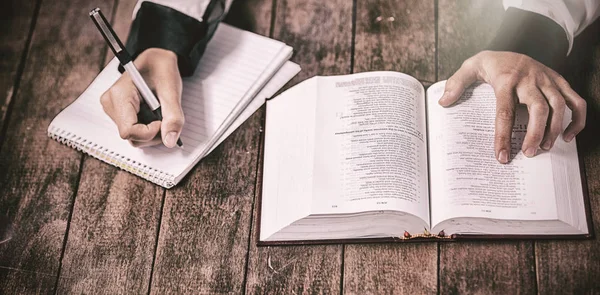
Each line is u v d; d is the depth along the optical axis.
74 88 1.19
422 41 1.19
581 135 1.06
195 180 1.08
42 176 1.11
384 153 0.96
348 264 0.99
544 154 0.96
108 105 1.04
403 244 1.00
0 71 1.22
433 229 0.94
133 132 1.01
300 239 0.99
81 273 1.02
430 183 0.96
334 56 1.19
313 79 1.06
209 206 1.05
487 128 0.98
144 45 1.09
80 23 1.27
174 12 1.10
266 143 1.06
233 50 1.17
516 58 0.99
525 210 0.92
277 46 1.18
